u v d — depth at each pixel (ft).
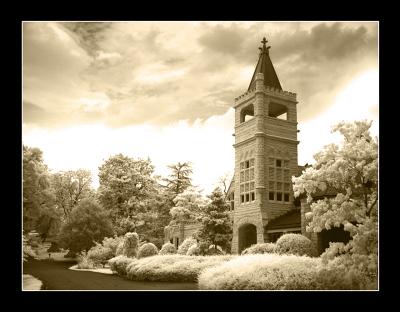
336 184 55.62
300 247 74.28
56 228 153.69
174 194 179.32
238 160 114.11
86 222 148.25
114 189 169.99
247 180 109.81
